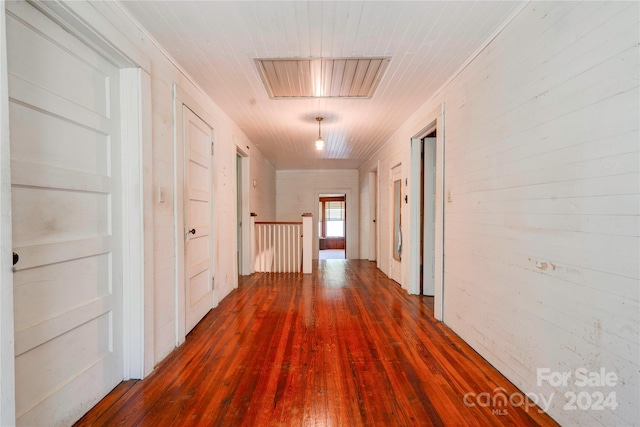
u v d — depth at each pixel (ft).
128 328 6.05
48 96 4.34
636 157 3.70
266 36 6.60
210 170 10.38
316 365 6.73
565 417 4.72
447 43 6.86
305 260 17.52
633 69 3.72
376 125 13.60
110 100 5.67
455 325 8.54
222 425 4.83
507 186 6.16
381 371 6.49
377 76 8.54
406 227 13.30
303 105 10.93
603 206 4.11
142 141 6.06
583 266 4.42
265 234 17.99
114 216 5.75
